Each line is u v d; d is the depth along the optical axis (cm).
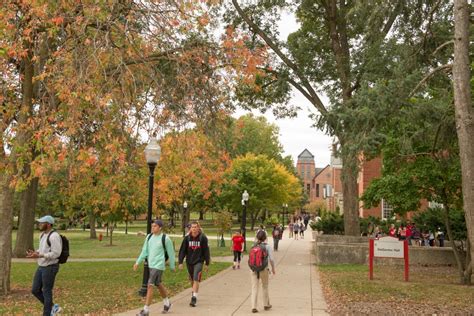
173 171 1438
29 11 1086
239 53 1281
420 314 966
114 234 6094
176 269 1825
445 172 1633
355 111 1295
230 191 5375
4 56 1052
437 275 1791
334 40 2438
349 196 2500
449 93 1448
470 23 1434
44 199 4731
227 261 2262
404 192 1762
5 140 1051
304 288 1344
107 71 1201
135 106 1201
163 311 959
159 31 1244
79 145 1036
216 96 1312
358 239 2400
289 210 8444
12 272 1781
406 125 1477
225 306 1039
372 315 955
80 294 1200
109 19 1155
